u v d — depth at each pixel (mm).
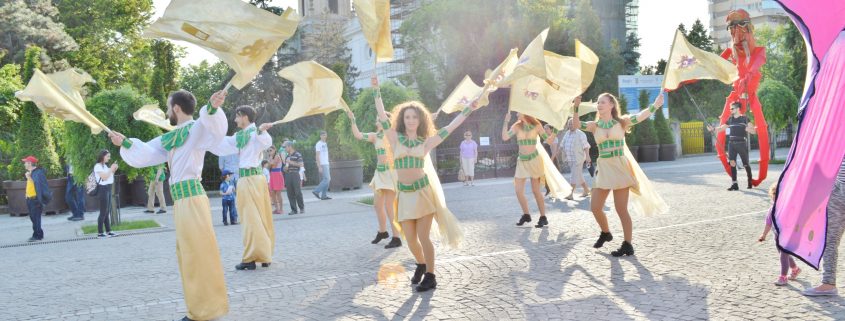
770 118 24094
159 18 4488
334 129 20922
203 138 5160
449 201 14875
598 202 7535
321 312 5562
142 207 18391
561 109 7141
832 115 5059
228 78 34719
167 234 11820
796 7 5117
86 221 15188
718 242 7777
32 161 11984
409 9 54500
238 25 4535
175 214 5172
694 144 34969
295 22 4531
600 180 7398
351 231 10672
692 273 6273
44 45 28453
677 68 7664
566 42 33281
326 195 18172
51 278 7824
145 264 8461
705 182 16266
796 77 37906
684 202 12117
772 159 24406
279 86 35344
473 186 19703
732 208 10883
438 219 6277
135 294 6656
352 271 7246
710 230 8664
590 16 35938
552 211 11820
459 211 12562
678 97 44906
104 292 6828
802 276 5957
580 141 13914
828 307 4977
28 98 4898
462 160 20141
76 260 9148
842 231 5238
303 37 48344
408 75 37719
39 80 4945
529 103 6973
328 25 48312
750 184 13852
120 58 36500
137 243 10703
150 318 5680
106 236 11906
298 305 5844
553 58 7191
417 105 6066
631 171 7387
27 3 29125
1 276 8156
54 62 27781
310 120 35281
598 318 4973
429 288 6137
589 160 14109
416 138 6102
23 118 17391
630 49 61312
